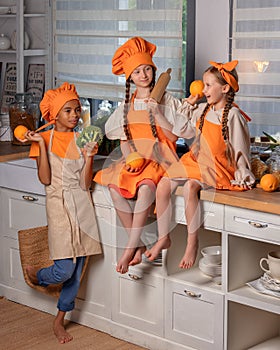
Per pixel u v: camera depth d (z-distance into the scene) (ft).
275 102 13.03
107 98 15.60
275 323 12.44
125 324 12.73
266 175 11.25
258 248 11.84
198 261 12.59
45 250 13.56
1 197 14.35
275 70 12.94
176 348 12.07
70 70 16.29
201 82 12.02
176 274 12.18
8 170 14.10
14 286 14.47
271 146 12.68
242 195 11.03
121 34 15.05
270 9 12.83
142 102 11.99
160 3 14.19
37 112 15.85
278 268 11.21
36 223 13.84
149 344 12.42
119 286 12.71
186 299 11.87
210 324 11.64
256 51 13.10
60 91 12.85
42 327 13.30
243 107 13.42
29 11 17.15
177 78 14.15
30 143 15.26
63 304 12.82
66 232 12.55
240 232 11.04
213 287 11.62
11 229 14.30
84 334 13.01
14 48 17.25
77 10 15.87
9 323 13.48
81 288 13.33
